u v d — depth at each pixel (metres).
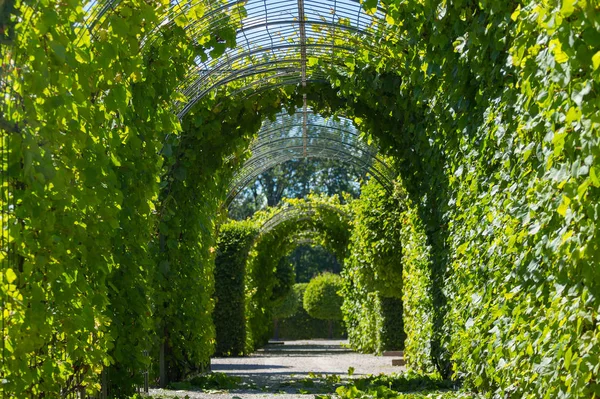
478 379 5.07
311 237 20.69
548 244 3.17
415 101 7.00
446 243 7.04
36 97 3.03
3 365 2.84
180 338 8.60
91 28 4.11
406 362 10.23
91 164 3.65
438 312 7.65
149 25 4.89
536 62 3.15
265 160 12.34
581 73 2.80
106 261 4.00
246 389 8.55
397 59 7.14
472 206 5.20
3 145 2.79
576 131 2.83
